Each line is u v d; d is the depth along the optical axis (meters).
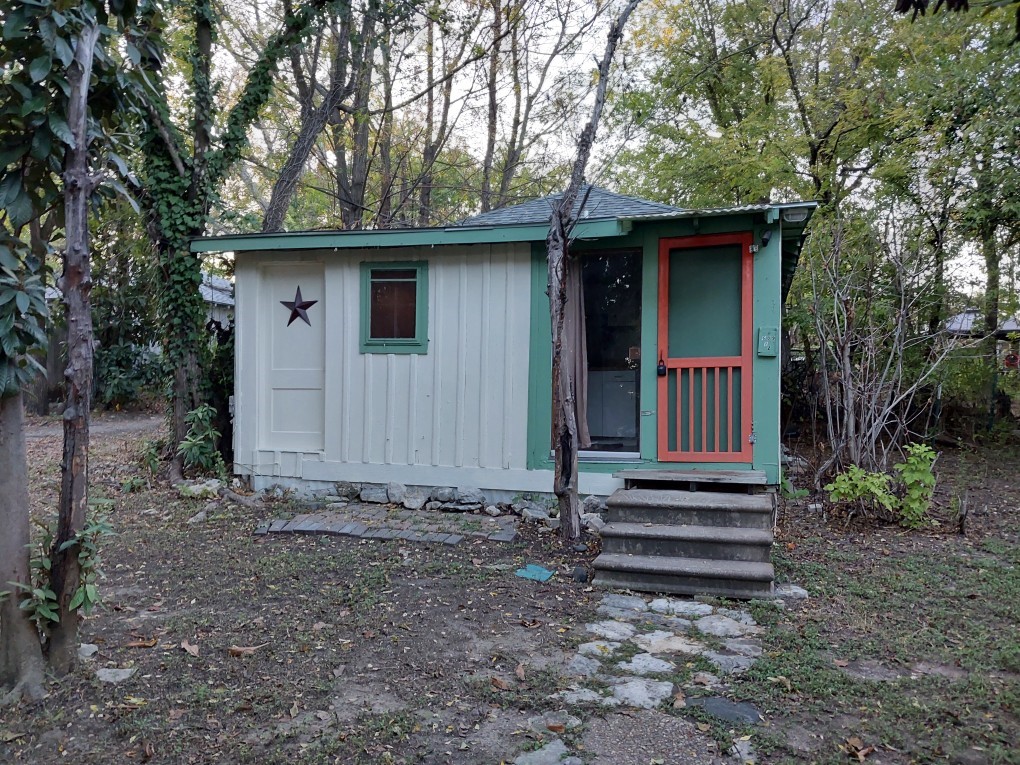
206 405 7.84
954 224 10.45
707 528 4.93
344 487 7.09
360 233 6.69
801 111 12.15
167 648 3.56
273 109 15.45
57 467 8.87
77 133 2.94
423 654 3.52
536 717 2.89
